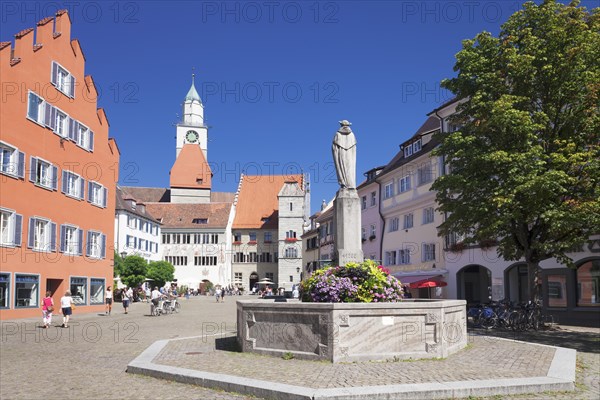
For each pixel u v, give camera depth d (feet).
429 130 148.15
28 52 108.47
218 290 215.72
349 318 39.42
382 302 42.63
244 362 40.11
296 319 41.42
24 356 51.57
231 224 331.57
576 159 70.33
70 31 126.31
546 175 68.39
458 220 82.48
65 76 124.47
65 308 89.04
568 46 75.87
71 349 56.70
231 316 112.78
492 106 75.36
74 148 128.26
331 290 44.50
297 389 30.27
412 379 33.01
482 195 77.97
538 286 78.95
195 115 425.69
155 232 284.82
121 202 242.37
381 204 166.40
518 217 73.05
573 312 96.48
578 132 75.00
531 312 77.00
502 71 79.41
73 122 127.54
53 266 118.01
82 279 131.44
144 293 210.79
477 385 31.04
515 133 74.33
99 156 142.00
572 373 34.81
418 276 140.67
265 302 44.14
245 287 327.67
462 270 126.00
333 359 38.68
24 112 107.14
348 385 31.45
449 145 81.61
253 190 350.02
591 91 71.67
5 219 102.89
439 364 38.55
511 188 72.08
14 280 103.96
